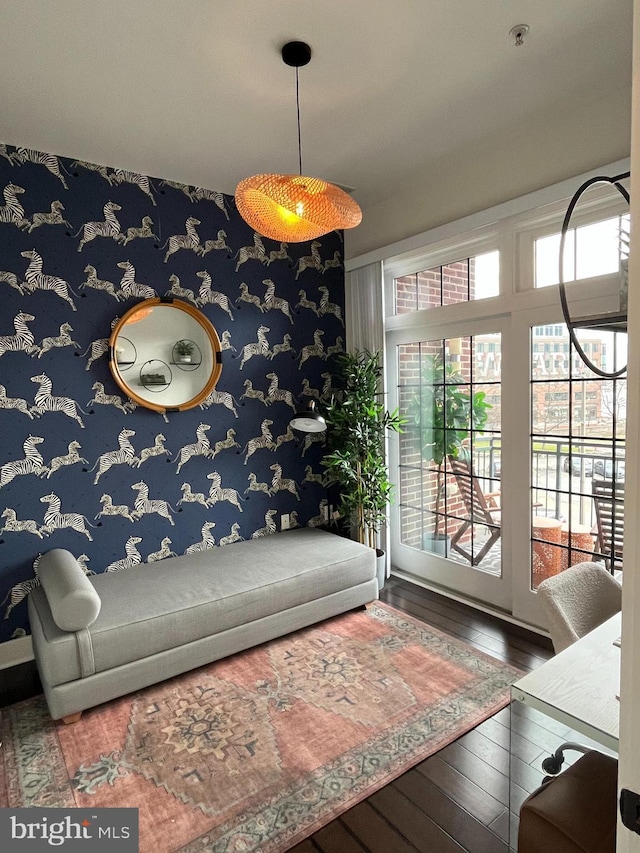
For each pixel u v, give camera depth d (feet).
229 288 11.52
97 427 9.95
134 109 7.90
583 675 4.38
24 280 9.12
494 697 7.68
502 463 10.25
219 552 10.98
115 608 8.23
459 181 10.21
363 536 12.08
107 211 9.92
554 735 6.86
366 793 5.99
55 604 7.25
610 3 5.97
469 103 8.07
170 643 8.14
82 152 9.29
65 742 7.00
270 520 12.32
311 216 6.24
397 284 12.37
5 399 9.04
